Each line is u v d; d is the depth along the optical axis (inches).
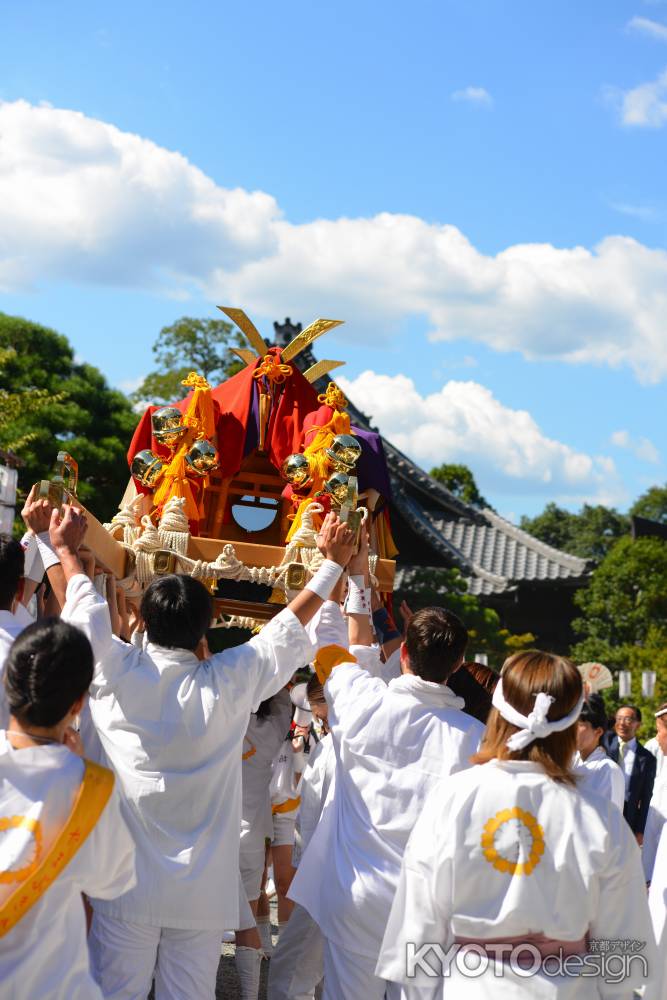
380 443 208.5
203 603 137.3
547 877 105.7
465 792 109.9
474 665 172.1
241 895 201.6
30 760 98.7
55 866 95.7
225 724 134.5
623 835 109.2
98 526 151.8
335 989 140.9
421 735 140.1
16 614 131.9
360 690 144.7
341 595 165.6
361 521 159.0
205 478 188.9
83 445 770.2
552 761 110.6
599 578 1032.8
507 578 1143.6
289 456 183.3
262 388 198.8
